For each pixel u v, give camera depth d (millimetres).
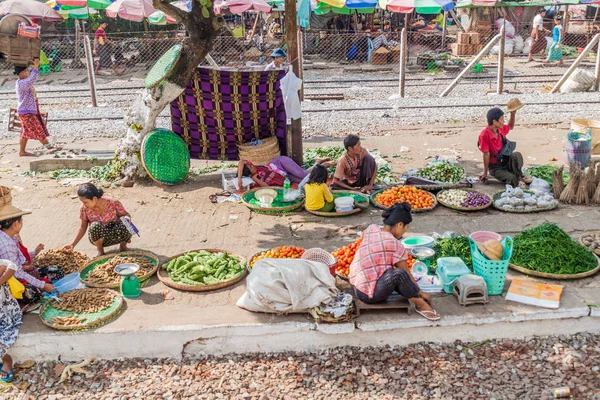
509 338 5160
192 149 9430
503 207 7449
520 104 8336
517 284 5500
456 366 4832
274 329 5012
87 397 4609
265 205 7828
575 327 5172
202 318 5125
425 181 8352
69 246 6324
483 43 25672
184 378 4793
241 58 23391
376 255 5035
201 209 7926
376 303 5145
